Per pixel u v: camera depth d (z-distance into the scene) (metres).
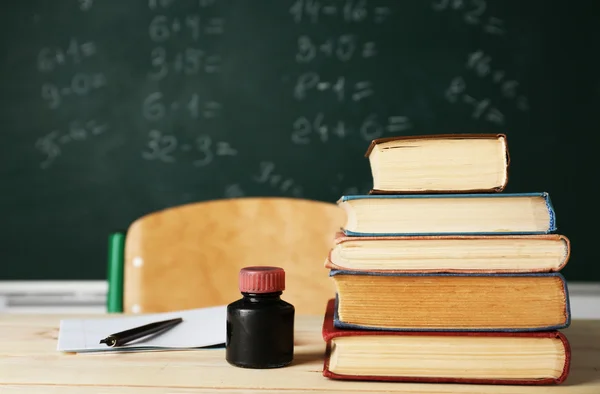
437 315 0.52
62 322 0.72
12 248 2.22
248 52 2.23
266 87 2.23
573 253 2.18
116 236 1.18
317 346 0.65
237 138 2.23
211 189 2.23
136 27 2.25
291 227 1.20
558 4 2.21
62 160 2.23
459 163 0.53
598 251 2.17
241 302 0.58
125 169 2.23
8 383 0.53
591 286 2.16
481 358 0.52
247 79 2.23
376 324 0.52
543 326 0.51
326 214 1.19
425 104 2.21
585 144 2.19
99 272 2.22
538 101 2.20
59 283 2.21
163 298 1.15
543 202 0.52
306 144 2.22
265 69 2.23
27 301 2.21
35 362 0.59
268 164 2.22
